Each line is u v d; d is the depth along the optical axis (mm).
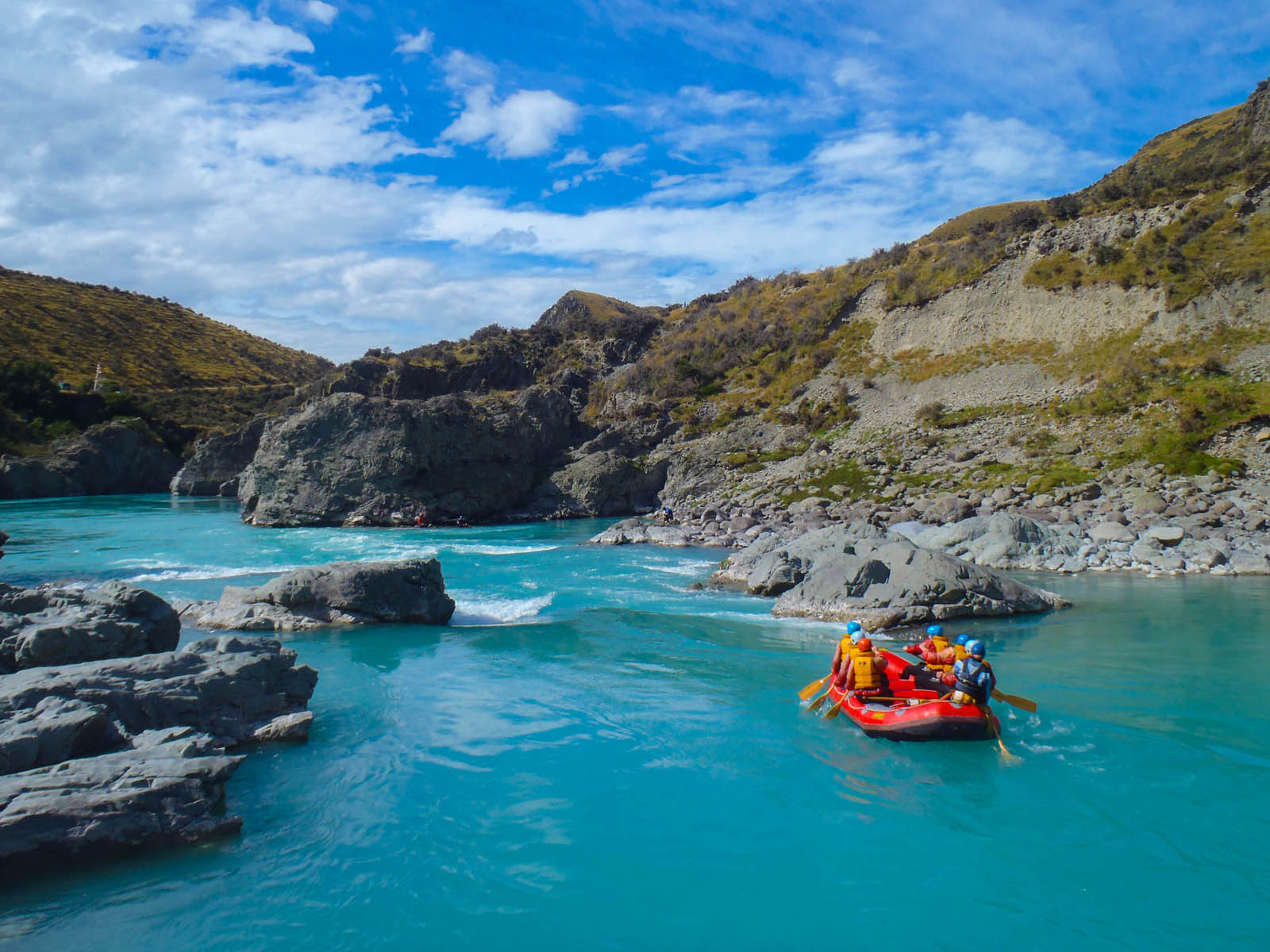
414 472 47219
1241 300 46000
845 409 55875
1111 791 8914
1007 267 59250
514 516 50031
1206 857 7461
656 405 65438
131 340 121875
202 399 101688
